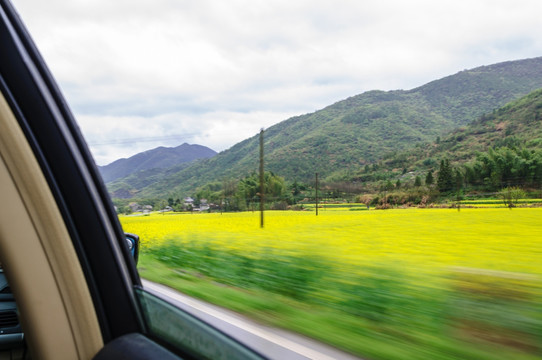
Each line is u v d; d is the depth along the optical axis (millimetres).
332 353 4195
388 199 71625
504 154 62562
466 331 4516
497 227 30375
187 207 59844
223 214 52500
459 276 5762
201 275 10250
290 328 5160
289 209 68500
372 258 11664
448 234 25906
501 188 59281
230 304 6637
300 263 9172
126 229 27062
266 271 8789
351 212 62312
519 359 3912
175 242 15359
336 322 5453
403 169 143000
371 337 4766
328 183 76062
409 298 5945
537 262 13617
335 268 8797
